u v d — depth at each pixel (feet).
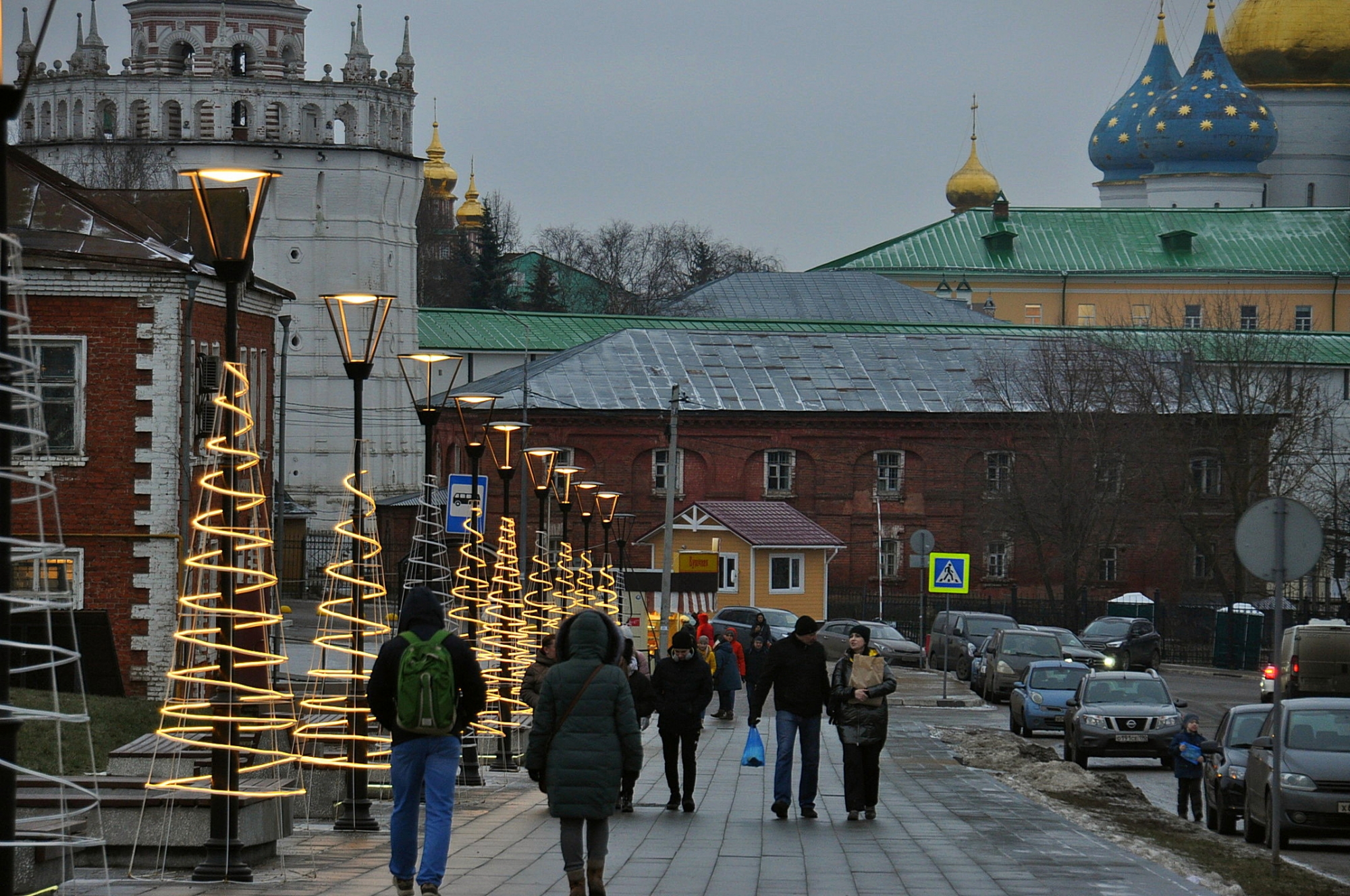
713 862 69.62
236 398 64.44
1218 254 597.52
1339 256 597.52
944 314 516.32
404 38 430.20
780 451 346.74
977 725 176.86
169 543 137.59
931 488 347.77
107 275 136.98
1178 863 75.97
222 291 146.10
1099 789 112.16
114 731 115.96
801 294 522.47
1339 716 95.14
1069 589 319.06
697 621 173.17
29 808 63.41
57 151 410.72
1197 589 344.69
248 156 409.28
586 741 54.13
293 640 202.90
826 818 86.22
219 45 409.90
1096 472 321.32
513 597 132.05
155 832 64.23
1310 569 80.33
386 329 419.95
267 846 65.77
